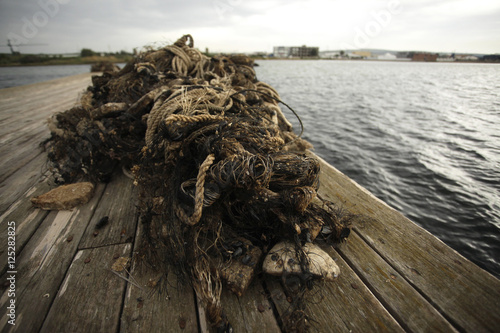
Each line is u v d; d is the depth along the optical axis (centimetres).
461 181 538
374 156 695
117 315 155
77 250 206
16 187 299
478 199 474
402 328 146
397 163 644
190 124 211
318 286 170
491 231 395
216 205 194
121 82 352
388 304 158
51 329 148
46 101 779
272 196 177
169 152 220
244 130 217
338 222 198
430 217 436
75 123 344
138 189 282
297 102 1584
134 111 290
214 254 180
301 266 164
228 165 170
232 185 168
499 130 852
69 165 298
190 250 173
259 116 274
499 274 324
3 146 421
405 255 192
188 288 171
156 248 198
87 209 256
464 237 388
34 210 255
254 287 171
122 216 244
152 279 178
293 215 180
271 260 171
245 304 161
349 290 167
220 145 193
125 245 210
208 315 146
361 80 2898
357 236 212
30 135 473
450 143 749
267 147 210
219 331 143
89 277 181
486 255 354
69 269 188
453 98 1513
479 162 619
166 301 163
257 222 192
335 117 1173
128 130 305
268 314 155
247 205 190
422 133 860
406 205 474
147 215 199
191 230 180
